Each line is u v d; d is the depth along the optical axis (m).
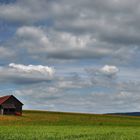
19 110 129.75
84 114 155.62
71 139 39.34
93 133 49.00
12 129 57.31
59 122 94.25
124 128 70.06
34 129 58.09
